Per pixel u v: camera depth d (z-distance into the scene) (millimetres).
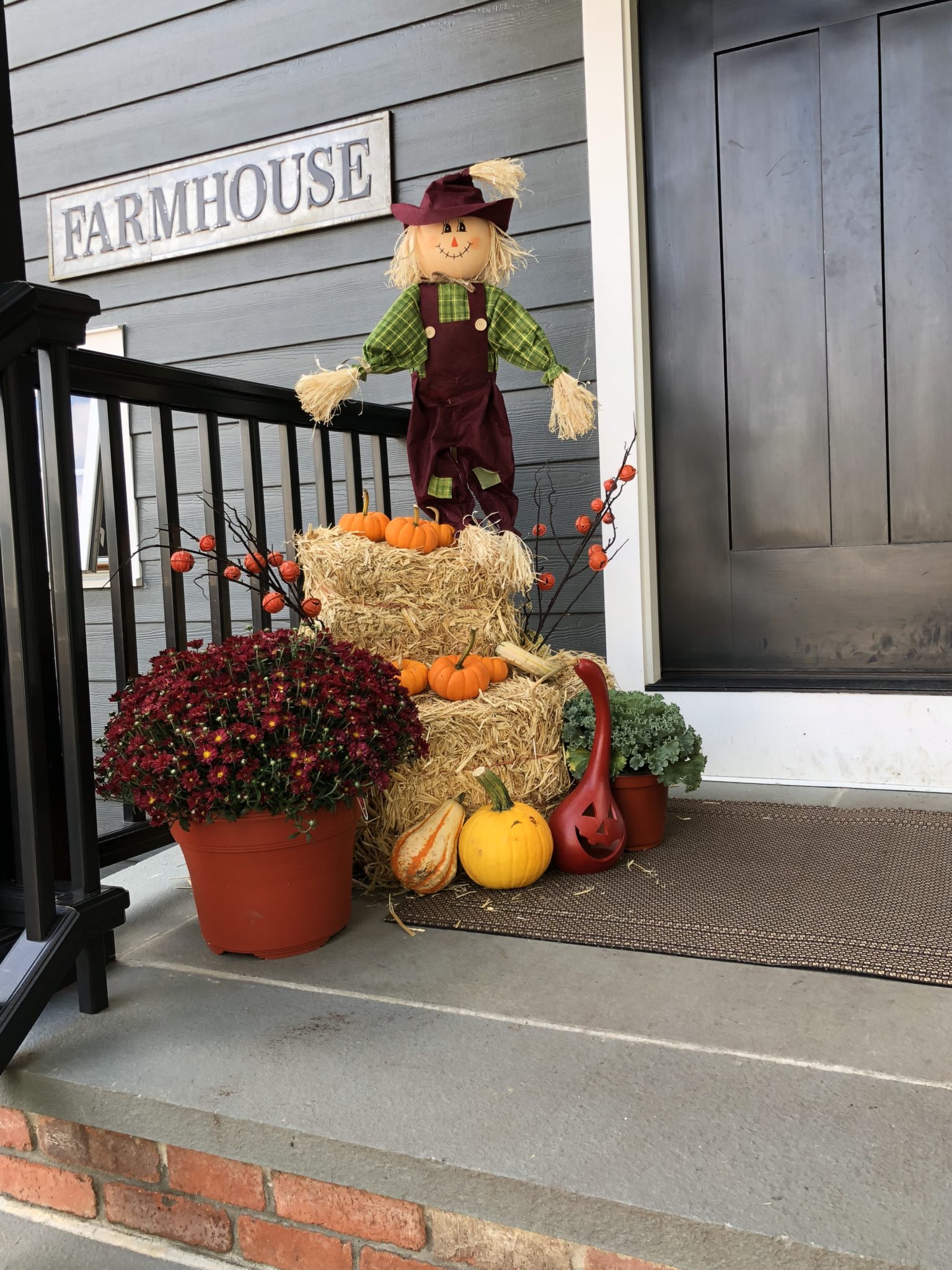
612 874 1943
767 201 2607
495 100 2867
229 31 3223
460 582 2133
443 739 1959
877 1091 1194
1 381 1408
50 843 1465
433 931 1757
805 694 2514
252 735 1512
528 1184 1080
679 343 2734
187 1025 1455
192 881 1685
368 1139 1166
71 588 1512
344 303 3170
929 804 2301
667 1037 1348
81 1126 1390
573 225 2805
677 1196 1039
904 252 2486
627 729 2018
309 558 2113
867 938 1586
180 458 3539
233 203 3266
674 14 2645
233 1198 1294
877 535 2582
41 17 3508
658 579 2812
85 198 3514
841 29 2486
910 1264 939
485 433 2414
